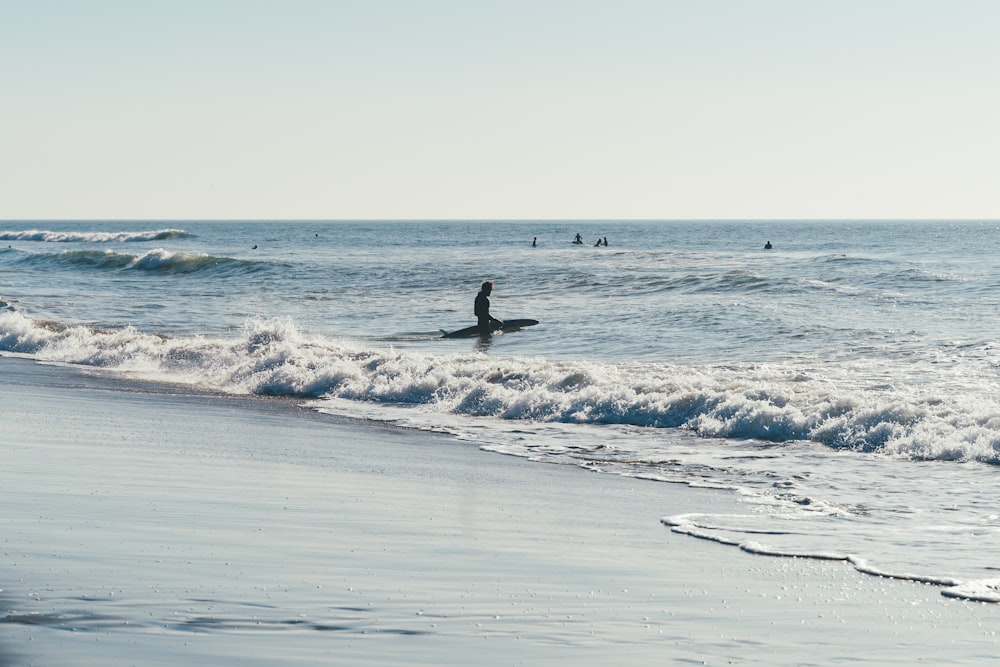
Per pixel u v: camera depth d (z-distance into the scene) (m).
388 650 5.58
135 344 25.45
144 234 133.88
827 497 10.91
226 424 15.62
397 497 10.26
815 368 20.42
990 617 6.66
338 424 16.11
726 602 6.89
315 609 6.26
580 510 10.02
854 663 5.67
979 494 11.02
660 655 5.70
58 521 8.27
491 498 10.47
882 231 193.75
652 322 29.59
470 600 6.65
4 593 6.25
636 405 16.56
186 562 7.19
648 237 154.38
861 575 7.74
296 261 68.44
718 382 17.27
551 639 5.90
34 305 38.31
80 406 17.05
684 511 10.12
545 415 16.84
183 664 5.18
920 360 20.97
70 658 5.18
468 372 19.64
